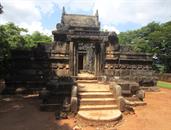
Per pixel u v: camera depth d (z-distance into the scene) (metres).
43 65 18.53
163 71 42.47
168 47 41.50
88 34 19.17
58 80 14.11
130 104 12.09
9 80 17.61
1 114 11.05
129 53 20.70
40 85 18.00
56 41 18.91
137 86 14.13
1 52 21.42
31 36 41.97
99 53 19.38
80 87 13.95
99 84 15.67
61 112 10.73
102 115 9.96
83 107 10.98
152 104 14.08
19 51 18.34
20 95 17.05
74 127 9.10
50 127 9.08
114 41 20.25
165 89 23.56
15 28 31.30
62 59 18.81
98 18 31.23
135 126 9.39
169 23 45.56
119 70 20.33
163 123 9.91
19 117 10.50
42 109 11.63
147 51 44.62
